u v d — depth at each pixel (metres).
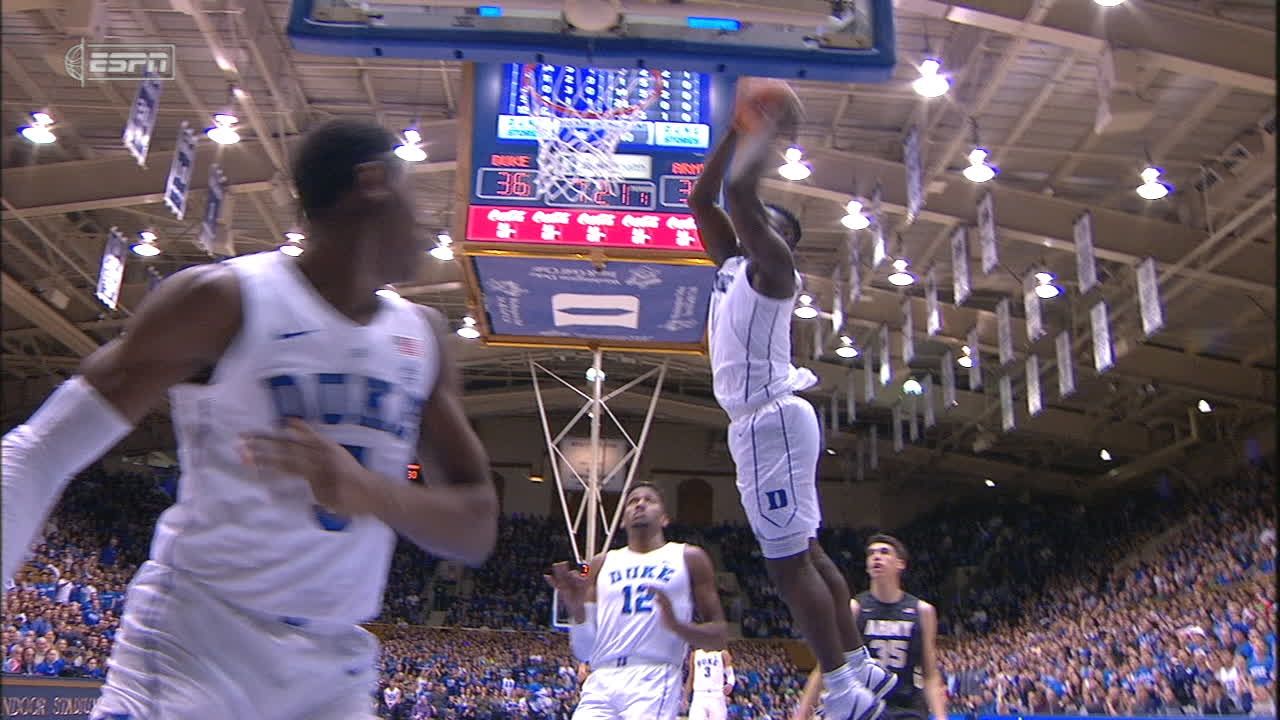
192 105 18.30
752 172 2.92
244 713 1.70
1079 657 26.25
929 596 41.34
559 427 44.28
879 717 3.15
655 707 5.00
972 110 17.27
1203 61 14.45
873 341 30.59
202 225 18.42
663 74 10.96
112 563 28.25
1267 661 18.58
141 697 1.66
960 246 20.23
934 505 46.00
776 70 3.50
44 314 26.19
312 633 1.78
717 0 3.50
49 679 13.30
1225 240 20.69
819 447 3.24
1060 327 26.88
